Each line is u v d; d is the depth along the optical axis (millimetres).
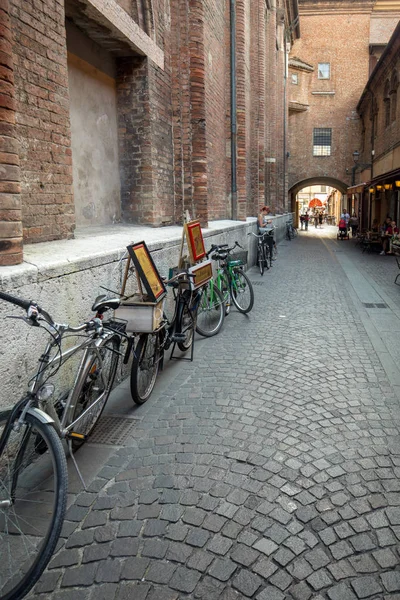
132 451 3557
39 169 4949
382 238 19250
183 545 2580
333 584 2314
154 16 7973
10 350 3086
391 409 4203
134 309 4172
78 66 6734
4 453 2467
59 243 5008
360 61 35188
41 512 2771
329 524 2717
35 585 2346
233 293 8008
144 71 7742
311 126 36000
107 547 2580
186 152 9180
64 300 3744
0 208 3246
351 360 5531
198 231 6227
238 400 4422
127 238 5895
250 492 3016
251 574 2381
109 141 7734
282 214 28641
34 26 4797
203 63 9055
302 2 34688
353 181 34906
